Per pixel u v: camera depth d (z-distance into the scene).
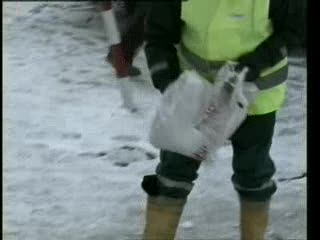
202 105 5.46
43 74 12.50
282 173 8.57
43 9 17.02
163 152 5.79
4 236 6.96
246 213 6.07
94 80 12.17
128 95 9.00
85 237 7.04
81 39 14.84
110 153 9.16
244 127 5.77
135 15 9.86
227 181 8.30
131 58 9.87
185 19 5.54
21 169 8.61
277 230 7.18
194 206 7.68
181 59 5.74
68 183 8.26
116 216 7.48
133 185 8.23
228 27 5.46
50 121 10.29
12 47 14.21
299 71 12.42
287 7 5.51
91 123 10.23
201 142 5.46
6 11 16.91
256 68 5.48
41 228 7.19
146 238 5.93
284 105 11.02
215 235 7.07
